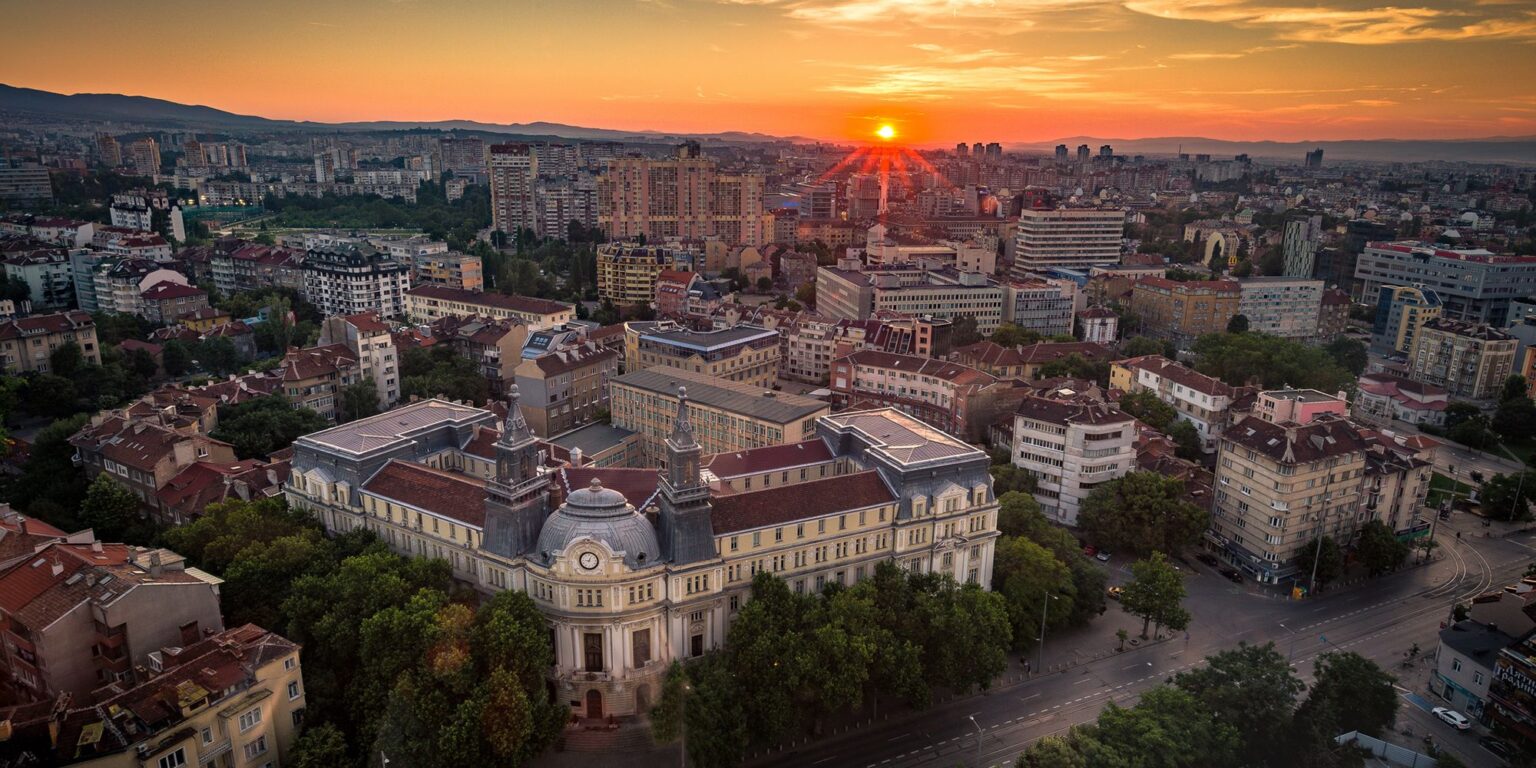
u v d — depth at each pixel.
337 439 186.38
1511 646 156.38
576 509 151.00
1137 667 175.75
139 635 138.88
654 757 144.75
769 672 142.50
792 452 197.38
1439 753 145.50
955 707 162.50
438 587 157.62
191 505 198.50
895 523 171.88
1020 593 179.25
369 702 136.50
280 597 158.12
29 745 114.62
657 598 150.38
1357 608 199.50
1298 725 140.12
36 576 144.25
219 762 124.88
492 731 130.38
